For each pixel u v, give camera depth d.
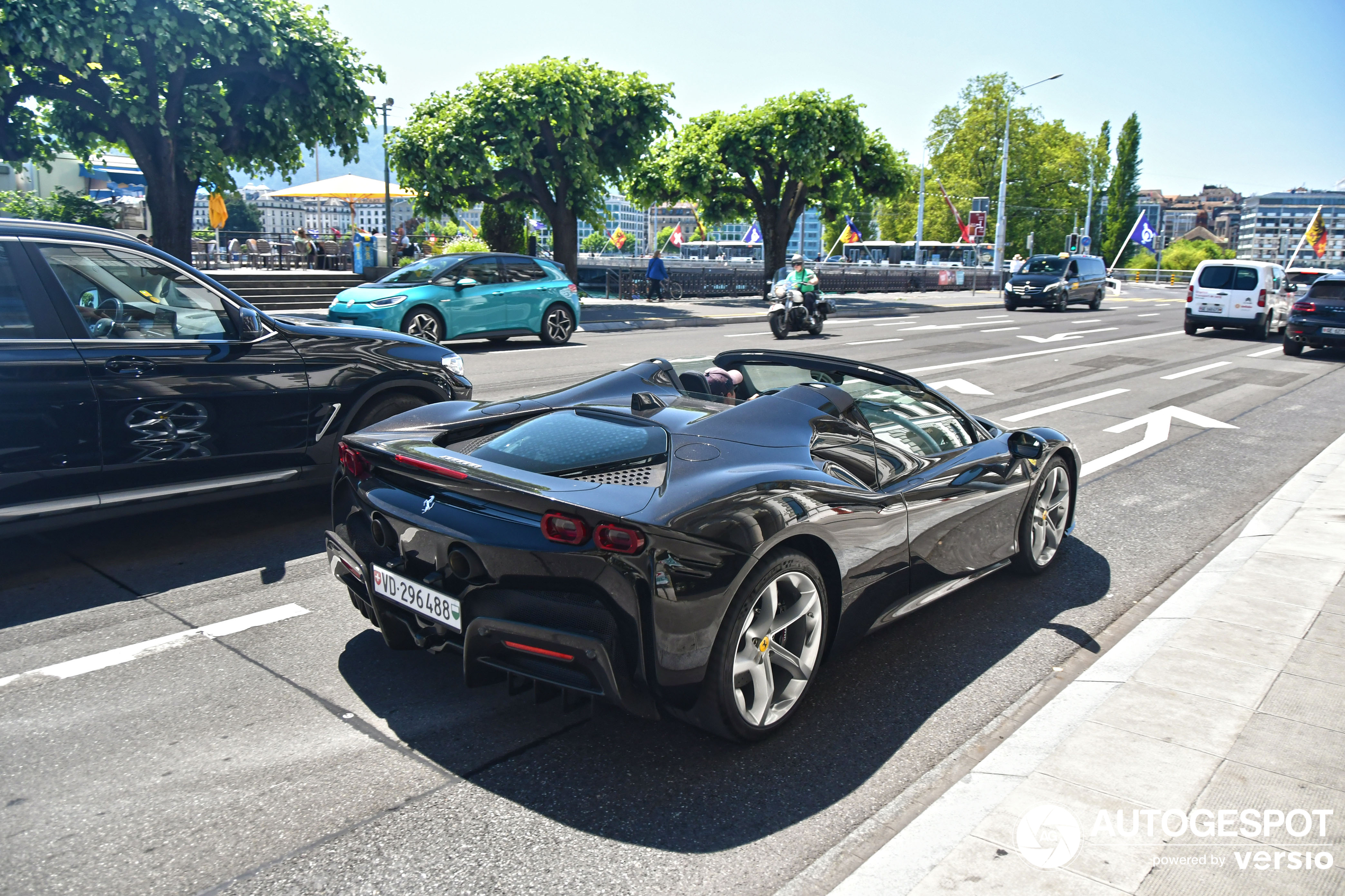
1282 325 21.28
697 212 32.75
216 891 2.25
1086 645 3.98
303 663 3.54
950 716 3.31
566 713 3.21
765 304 30.41
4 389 4.01
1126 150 89.31
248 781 2.73
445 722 3.12
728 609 2.75
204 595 4.21
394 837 2.49
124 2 12.80
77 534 5.06
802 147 28.61
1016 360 15.09
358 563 3.25
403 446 3.21
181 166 15.59
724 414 3.34
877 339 18.17
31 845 2.40
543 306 15.56
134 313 4.51
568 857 2.42
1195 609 4.10
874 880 2.28
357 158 16.91
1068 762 2.77
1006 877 2.22
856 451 3.53
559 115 21.41
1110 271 61.75
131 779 2.72
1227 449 8.52
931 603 3.93
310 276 20.73
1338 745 2.89
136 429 4.44
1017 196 66.19
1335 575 4.57
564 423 3.43
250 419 4.86
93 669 3.43
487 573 2.78
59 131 15.62
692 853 2.46
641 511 2.64
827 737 3.12
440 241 36.22
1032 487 4.57
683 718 2.87
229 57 14.22
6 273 4.13
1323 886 2.21
